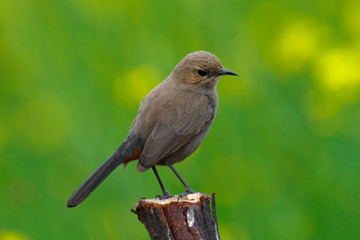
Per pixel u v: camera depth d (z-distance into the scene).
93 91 14.07
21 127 14.55
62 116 14.12
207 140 13.57
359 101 14.37
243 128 13.62
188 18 14.58
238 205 13.16
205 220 9.07
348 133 13.70
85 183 10.42
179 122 11.04
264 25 15.86
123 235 13.16
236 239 12.91
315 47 15.41
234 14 15.13
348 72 14.59
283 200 13.10
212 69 11.35
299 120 13.89
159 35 14.59
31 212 13.54
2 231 13.16
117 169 13.24
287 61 15.25
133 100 14.02
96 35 14.57
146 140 10.85
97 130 13.66
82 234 13.24
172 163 11.36
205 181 13.37
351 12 16.02
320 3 16.25
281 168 13.36
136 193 13.19
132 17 14.70
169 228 9.05
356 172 13.28
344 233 12.81
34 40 14.88
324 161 13.37
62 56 14.50
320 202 12.98
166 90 11.34
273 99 14.07
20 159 14.14
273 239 12.86
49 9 14.88
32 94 14.79
